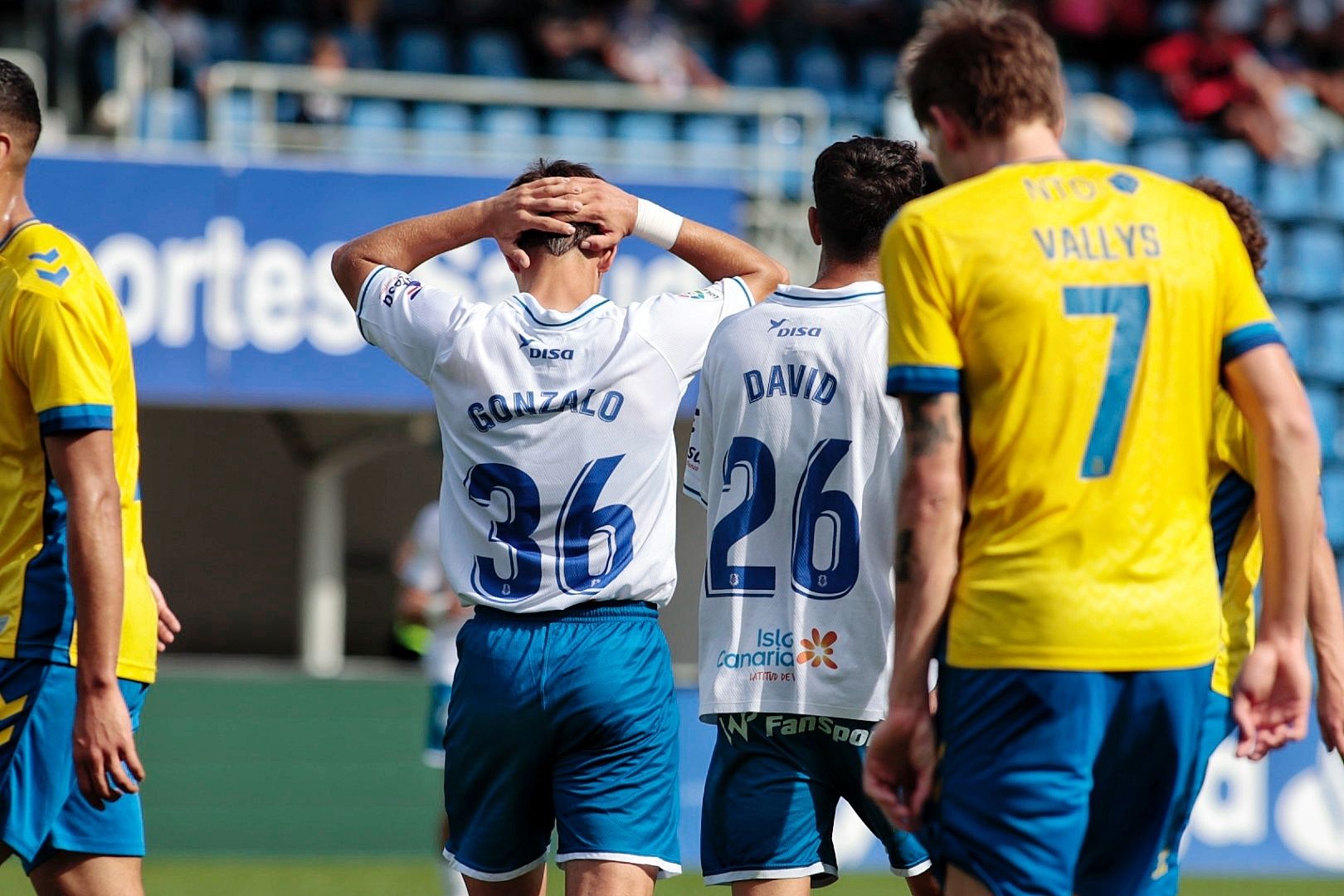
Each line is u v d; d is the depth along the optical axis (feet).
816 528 42.34
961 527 32.89
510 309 40.50
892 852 44.01
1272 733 32.45
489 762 40.16
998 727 32.12
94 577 37.42
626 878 39.55
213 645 137.39
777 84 161.79
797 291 43.14
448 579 40.78
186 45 140.97
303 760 98.12
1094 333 32.12
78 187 98.99
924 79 34.12
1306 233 146.20
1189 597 32.45
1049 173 32.91
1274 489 32.48
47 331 37.70
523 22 158.20
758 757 42.70
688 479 45.29
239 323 100.12
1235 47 164.96
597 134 139.64
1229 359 33.12
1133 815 33.40
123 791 37.88
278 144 120.67
